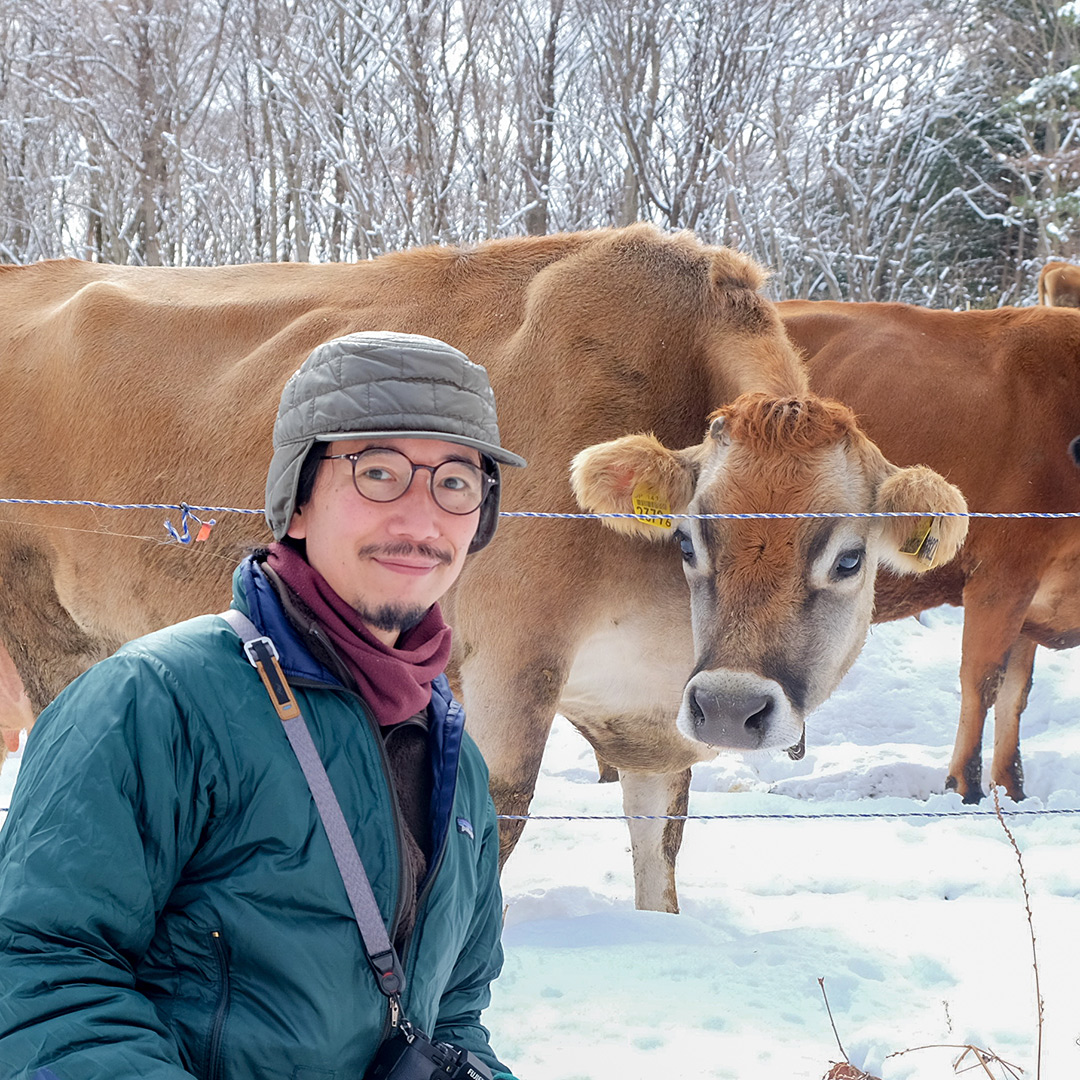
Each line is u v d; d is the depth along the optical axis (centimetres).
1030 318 666
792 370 386
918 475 325
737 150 1280
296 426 142
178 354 439
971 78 1702
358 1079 130
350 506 141
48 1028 114
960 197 1772
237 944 126
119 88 1396
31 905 117
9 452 450
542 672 368
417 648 148
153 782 124
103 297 448
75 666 458
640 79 1205
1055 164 1470
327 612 138
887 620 669
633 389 383
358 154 1240
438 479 143
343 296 430
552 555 367
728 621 317
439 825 142
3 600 459
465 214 1277
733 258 391
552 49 1243
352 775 134
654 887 420
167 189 1402
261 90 1362
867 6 1424
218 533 418
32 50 1476
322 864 128
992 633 637
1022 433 638
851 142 1503
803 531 316
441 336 406
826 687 327
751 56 1234
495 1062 156
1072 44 1594
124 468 433
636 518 336
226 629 136
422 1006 138
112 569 436
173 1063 118
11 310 481
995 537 636
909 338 674
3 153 1562
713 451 335
